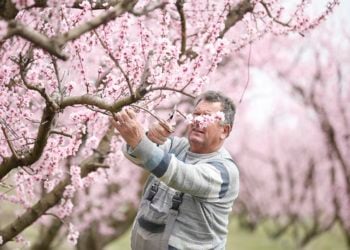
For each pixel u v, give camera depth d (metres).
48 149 7.00
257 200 43.81
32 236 18.38
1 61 6.03
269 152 41.81
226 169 6.09
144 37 6.50
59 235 19.03
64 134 6.19
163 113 13.54
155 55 6.18
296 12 7.82
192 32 8.69
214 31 7.24
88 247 19.03
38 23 6.32
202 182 5.77
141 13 5.60
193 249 6.04
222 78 16.75
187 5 8.16
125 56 6.41
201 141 6.18
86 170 8.18
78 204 18.59
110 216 20.16
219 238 6.26
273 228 53.72
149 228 6.18
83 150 8.49
